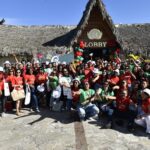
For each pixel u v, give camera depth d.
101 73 12.37
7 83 11.73
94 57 22.75
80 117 10.76
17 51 20.50
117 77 11.75
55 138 9.39
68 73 12.63
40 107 12.80
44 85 12.50
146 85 10.57
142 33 23.11
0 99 11.87
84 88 10.96
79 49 19.30
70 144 8.92
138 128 10.28
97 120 10.99
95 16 21.14
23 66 12.98
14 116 11.61
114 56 20.31
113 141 9.15
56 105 12.16
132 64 13.99
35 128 10.30
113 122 10.56
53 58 20.00
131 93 11.04
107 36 21.39
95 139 9.27
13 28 23.88
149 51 20.67
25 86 12.17
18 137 9.57
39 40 22.12
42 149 8.64
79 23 20.28
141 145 8.88
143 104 10.01
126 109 10.14
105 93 11.00
